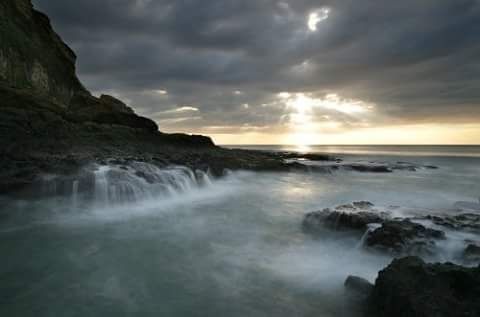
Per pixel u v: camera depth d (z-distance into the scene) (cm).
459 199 1630
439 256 727
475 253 689
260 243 952
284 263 798
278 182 2256
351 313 568
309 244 941
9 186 1212
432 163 4112
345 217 981
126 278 712
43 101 2583
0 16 3216
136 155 2075
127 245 927
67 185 1304
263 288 664
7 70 3033
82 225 1112
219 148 3962
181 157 2394
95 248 899
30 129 1948
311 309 582
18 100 2311
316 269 759
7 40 3162
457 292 468
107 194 1335
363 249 833
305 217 1127
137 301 611
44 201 1259
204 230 1084
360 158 5428
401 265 538
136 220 1189
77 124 2530
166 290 656
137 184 1436
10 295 629
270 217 1267
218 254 862
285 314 567
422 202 1530
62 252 868
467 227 868
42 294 635
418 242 763
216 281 698
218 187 1962
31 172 1325
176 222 1178
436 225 885
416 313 440
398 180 2455
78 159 1555
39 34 3925
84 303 602
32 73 3400
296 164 2897
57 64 4053
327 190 1953
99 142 2397
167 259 825
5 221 1135
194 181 1805
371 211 1033
